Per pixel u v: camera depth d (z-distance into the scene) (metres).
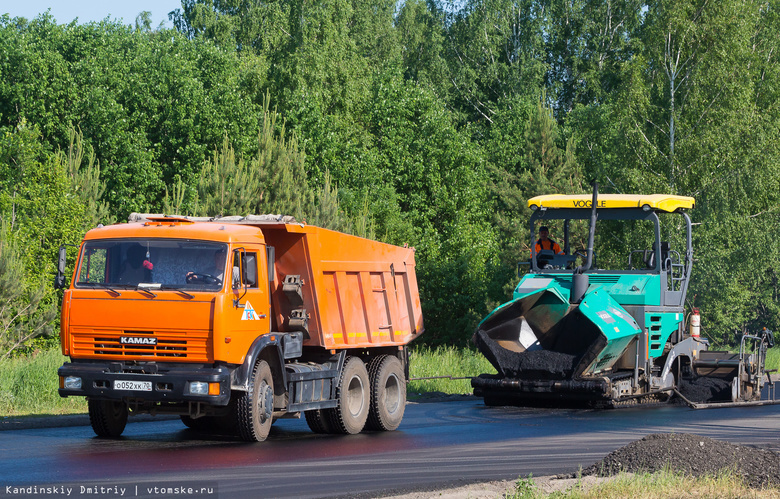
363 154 96.31
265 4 126.06
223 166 63.44
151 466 21.08
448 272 73.88
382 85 103.38
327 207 66.12
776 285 86.25
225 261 24.56
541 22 139.50
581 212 38.75
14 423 28.75
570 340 35.41
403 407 31.38
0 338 48.47
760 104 85.38
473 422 31.88
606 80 134.12
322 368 28.25
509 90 137.00
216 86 102.12
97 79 97.25
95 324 24.56
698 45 76.69
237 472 20.55
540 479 19.94
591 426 30.45
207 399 23.84
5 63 96.19
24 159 68.44
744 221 73.44
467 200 99.38
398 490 18.72
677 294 38.69
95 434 27.25
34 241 57.75
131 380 24.16
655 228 37.69
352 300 30.09
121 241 25.16
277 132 95.81
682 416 33.53
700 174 74.50
